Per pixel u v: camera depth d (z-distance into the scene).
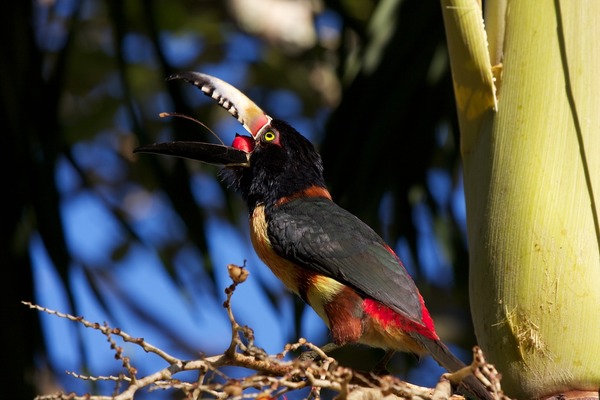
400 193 10.56
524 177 6.85
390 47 10.25
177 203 10.80
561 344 6.52
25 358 10.45
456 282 11.83
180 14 17.94
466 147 7.35
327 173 10.16
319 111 18.23
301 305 10.64
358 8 14.12
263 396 5.60
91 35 17.25
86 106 17.97
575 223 6.71
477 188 7.14
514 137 6.98
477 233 7.04
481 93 7.18
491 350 6.73
